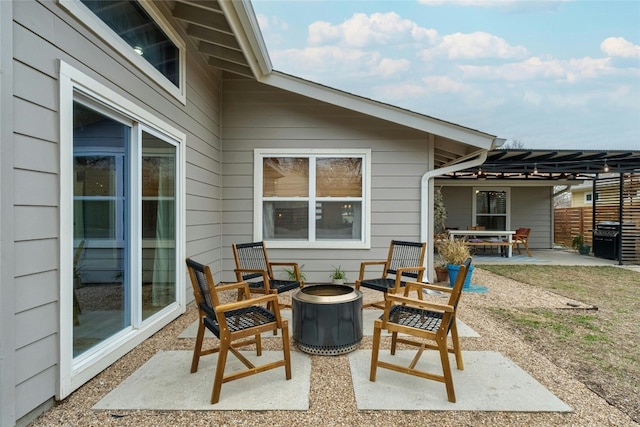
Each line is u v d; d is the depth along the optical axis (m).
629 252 7.91
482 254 9.74
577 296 4.75
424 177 5.04
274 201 5.14
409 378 2.28
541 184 10.30
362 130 5.09
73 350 2.16
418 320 2.37
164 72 3.32
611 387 2.21
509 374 2.35
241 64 4.21
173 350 2.73
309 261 5.09
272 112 5.10
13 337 1.66
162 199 3.28
